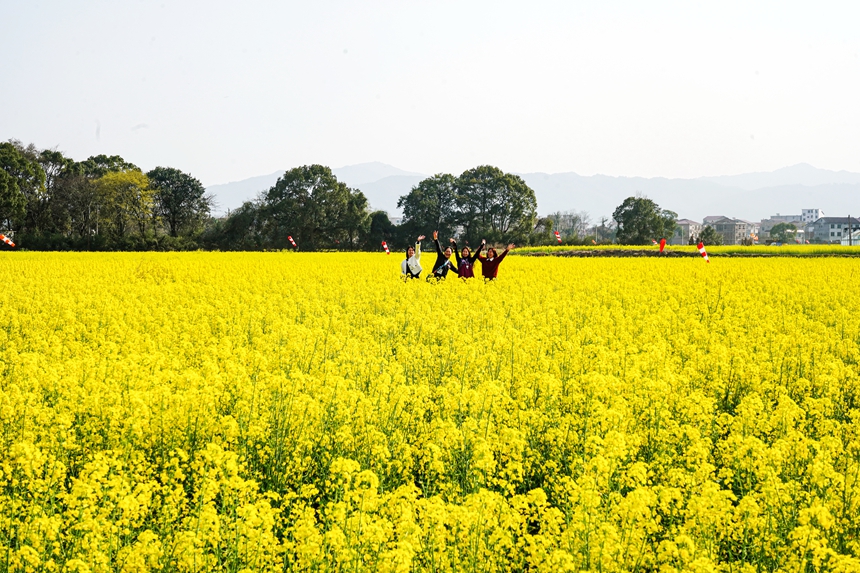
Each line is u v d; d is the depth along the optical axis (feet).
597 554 18.92
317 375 38.17
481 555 19.56
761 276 102.63
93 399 29.96
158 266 121.80
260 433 27.84
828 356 43.88
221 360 43.01
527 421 30.19
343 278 97.81
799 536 19.38
